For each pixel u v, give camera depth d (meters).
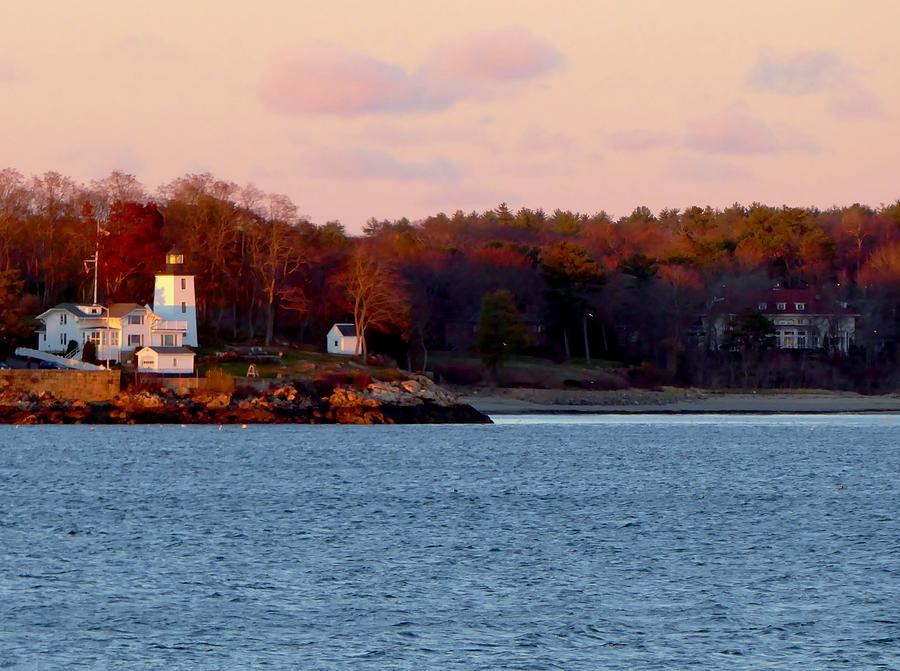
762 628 197.88
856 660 180.50
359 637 191.25
